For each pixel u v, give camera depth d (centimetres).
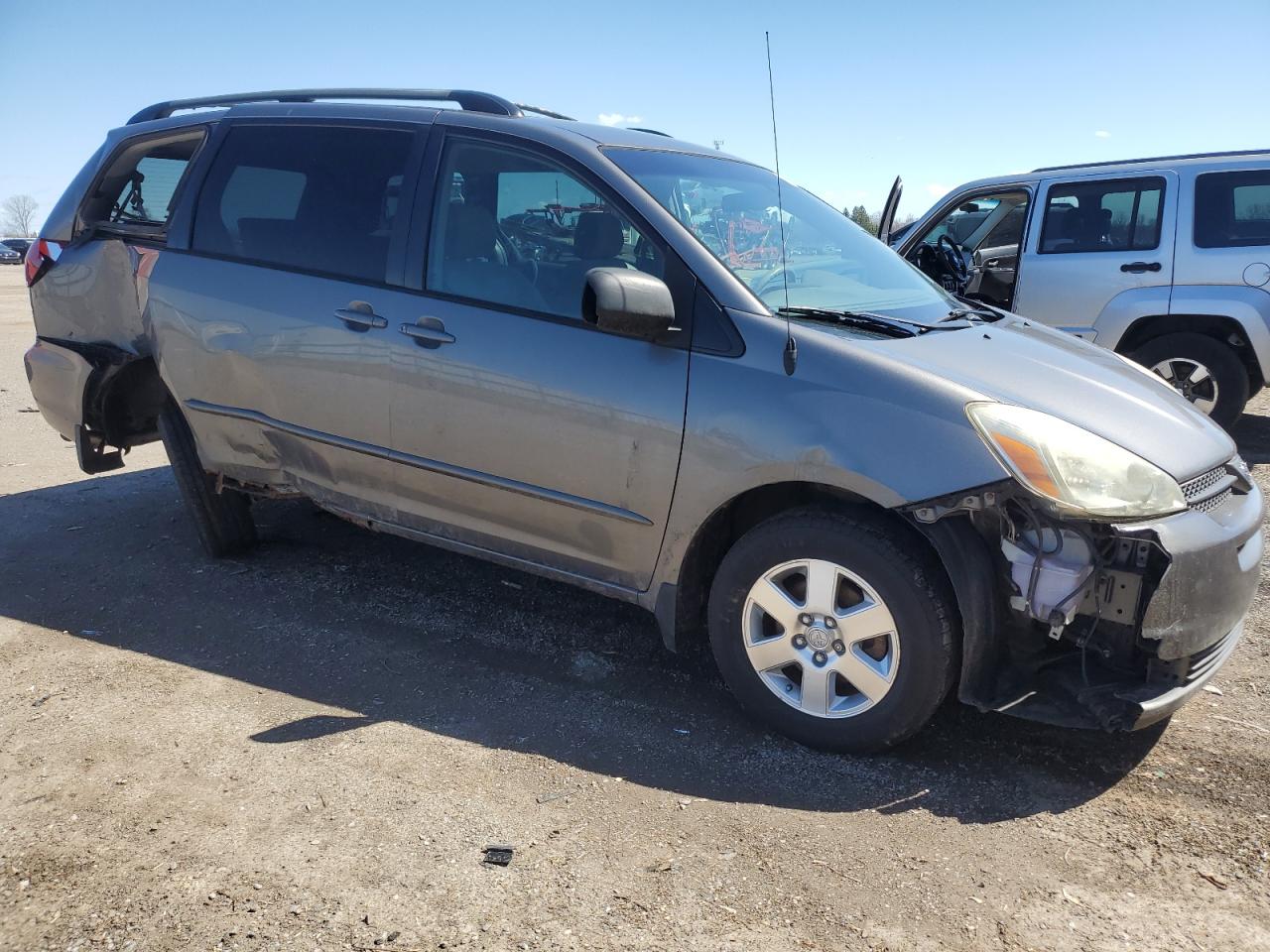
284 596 419
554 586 435
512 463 336
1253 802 276
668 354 307
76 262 453
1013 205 805
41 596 418
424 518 370
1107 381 320
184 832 255
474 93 378
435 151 364
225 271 400
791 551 294
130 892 232
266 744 300
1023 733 313
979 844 257
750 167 416
